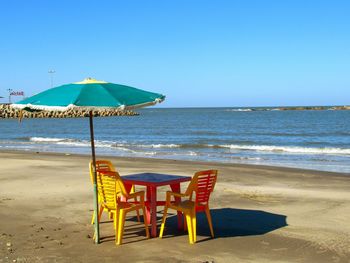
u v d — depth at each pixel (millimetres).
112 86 6371
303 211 8992
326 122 74500
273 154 25312
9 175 14297
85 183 12477
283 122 76562
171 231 7438
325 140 38750
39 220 8156
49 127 72375
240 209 9164
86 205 9445
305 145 33281
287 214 8711
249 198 10422
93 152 6723
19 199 10125
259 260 5957
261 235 7184
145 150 28500
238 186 12383
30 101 6164
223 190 11562
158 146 31750
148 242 6789
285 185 12773
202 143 35812
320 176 14977
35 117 116688
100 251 6332
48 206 9352
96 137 45875
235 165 18391
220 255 6160
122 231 6684
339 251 6359
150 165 18109
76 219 8227
